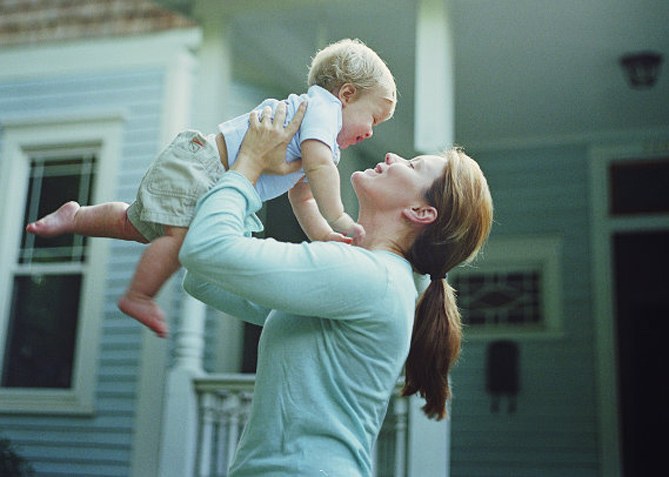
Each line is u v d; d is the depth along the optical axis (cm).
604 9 531
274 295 163
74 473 623
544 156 754
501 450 704
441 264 193
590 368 700
